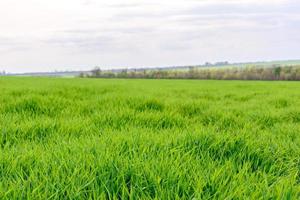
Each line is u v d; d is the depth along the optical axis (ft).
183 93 41.06
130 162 7.78
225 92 44.45
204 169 8.12
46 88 39.58
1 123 14.65
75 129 13.73
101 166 7.58
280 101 29.43
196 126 14.42
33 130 13.02
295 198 6.33
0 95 27.63
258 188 6.60
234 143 10.36
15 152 9.32
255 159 9.56
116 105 21.56
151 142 10.43
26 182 6.72
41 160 8.25
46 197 6.09
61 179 7.05
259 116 19.61
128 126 14.47
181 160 8.38
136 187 6.88
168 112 18.51
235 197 6.31
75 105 22.13
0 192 6.23
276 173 8.51
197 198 6.12
